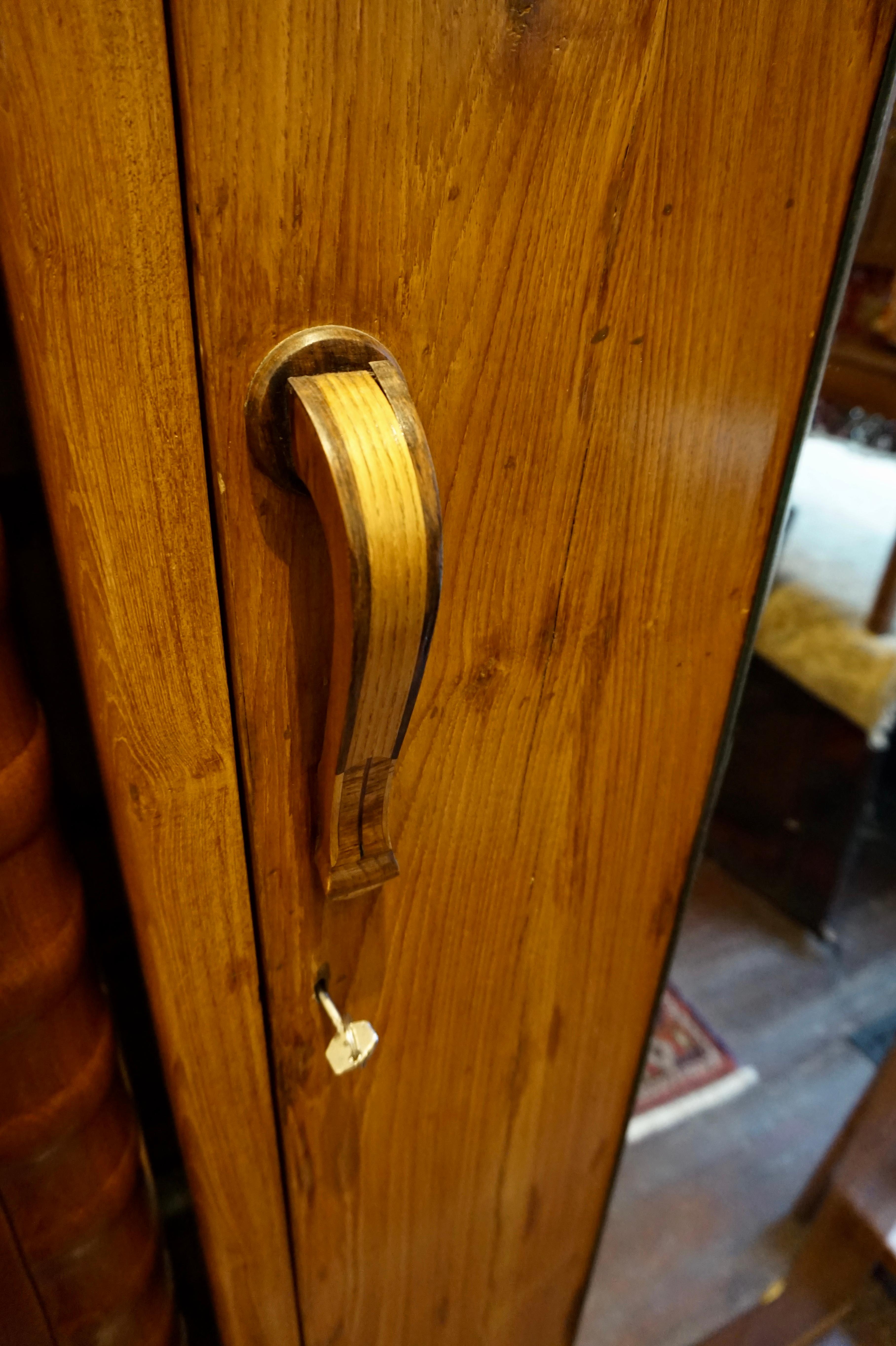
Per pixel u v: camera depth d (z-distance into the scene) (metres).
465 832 0.52
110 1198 0.54
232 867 0.45
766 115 0.39
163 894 0.43
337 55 0.30
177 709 0.39
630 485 0.46
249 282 0.32
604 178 0.37
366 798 0.42
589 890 0.62
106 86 0.27
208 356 0.33
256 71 0.29
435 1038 0.61
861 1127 1.12
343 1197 0.64
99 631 0.36
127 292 0.31
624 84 0.35
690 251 0.41
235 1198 0.57
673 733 0.58
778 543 0.54
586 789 0.56
